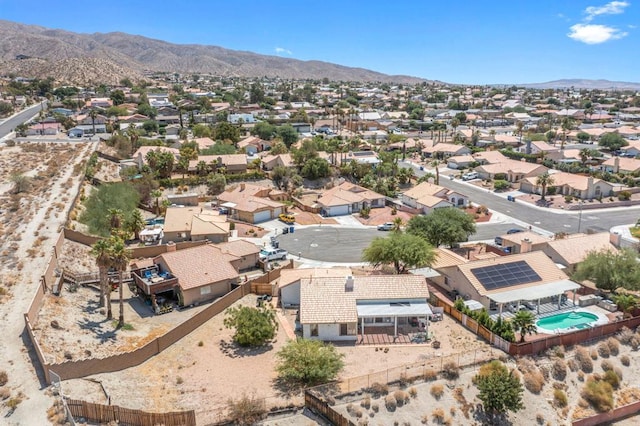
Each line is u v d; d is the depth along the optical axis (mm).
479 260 58812
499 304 52562
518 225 91688
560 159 146125
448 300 56500
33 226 65562
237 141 154250
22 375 35344
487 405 37875
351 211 100125
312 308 48500
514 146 171500
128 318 50375
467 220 74812
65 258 58312
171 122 194125
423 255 59781
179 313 52625
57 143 131250
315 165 119625
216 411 34875
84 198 83312
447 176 134875
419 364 41844
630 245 73812
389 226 87875
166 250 69625
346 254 74562
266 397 37094
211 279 56438
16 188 82875
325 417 34688
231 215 95062
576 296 57750
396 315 48094
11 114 189250
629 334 47531
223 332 48469
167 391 37469
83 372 36812
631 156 153875
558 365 43250
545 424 38531
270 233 85188
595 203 105062
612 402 41344
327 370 38906
